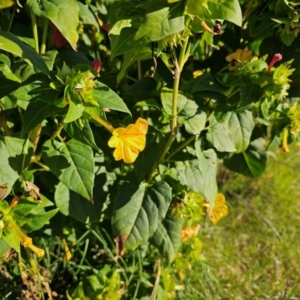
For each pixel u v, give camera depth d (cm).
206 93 33
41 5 29
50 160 30
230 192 59
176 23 26
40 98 27
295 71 35
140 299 40
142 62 38
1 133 32
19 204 29
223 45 39
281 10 32
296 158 66
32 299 38
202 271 47
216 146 34
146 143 34
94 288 38
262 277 50
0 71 27
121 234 35
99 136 36
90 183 30
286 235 55
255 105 33
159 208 36
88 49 40
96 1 37
